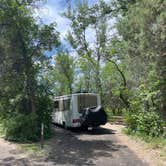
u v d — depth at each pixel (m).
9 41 21.16
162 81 15.94
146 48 14.54
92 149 16.03
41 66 22.41
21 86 21.84
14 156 14.83
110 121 32.44
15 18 20.67
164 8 13.59
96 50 38.88
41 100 21.88
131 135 20.08
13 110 22.20
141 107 20.45
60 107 28.44
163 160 12.80
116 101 40.38
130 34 17.44
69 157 14.25
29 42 21.55
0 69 21.77
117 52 30.33
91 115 24.31
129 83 28.56
